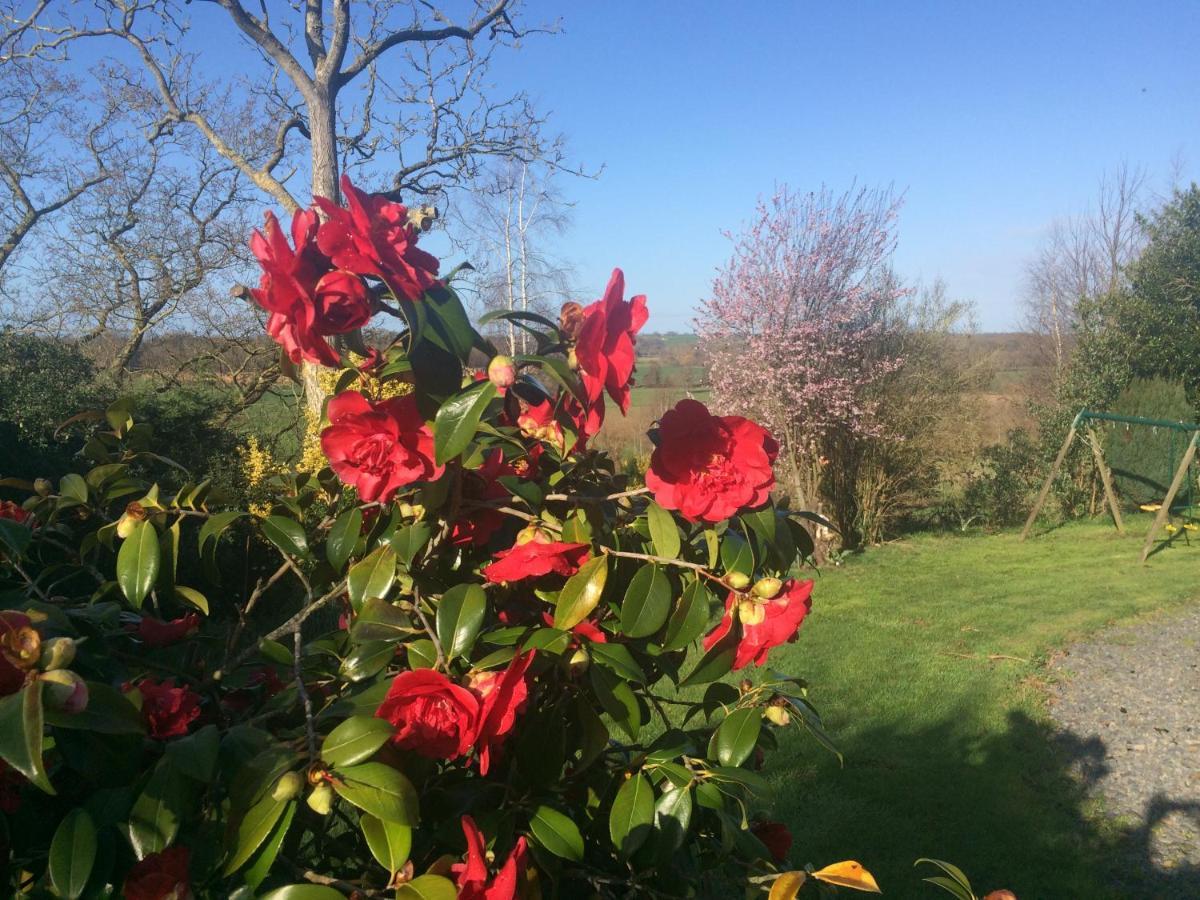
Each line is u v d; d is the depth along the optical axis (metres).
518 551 1.18
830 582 8.58
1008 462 12.60
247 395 8.98
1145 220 14.02
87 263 9.94
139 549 1.24
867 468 10.75
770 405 10.08
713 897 1.36
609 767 1.36
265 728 1.20
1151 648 6.30
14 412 5.74
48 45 9.05
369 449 1.09
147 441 1.61
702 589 1.16
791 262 9.98
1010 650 6.13
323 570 1.47
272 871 1.05
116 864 0.97
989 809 3.72
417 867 1.11
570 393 1.18
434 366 1.12
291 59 8.36
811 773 3.98
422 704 0.99
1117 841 3.61
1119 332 13.23
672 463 1.14
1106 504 12.89
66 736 0.96
